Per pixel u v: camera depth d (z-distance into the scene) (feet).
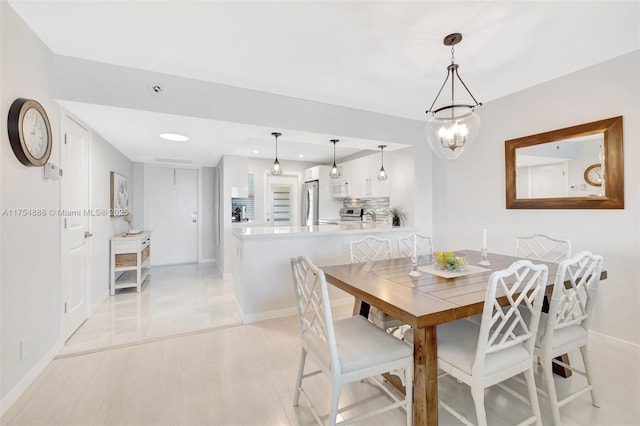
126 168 15.79
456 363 4.67
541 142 9.64
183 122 9.37
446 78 9.04
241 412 5.49
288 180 22.52
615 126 7.92
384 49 7.39
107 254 12.27
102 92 7.81
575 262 4.99
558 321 5.19
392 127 12.55
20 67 6.04
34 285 6.54
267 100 9.93
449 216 13.19
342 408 5.59
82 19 6.13
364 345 4.94
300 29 6.57
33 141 6.35
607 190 8.11
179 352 7.68
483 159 11.68
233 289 12.78
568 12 6.06
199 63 8.00
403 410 5.61
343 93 10.16
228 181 15.56
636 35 6.91
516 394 5.24
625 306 7.91
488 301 4.25
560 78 9.14
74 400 5.77
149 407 5.59
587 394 5.91
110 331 8.95
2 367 5.44
